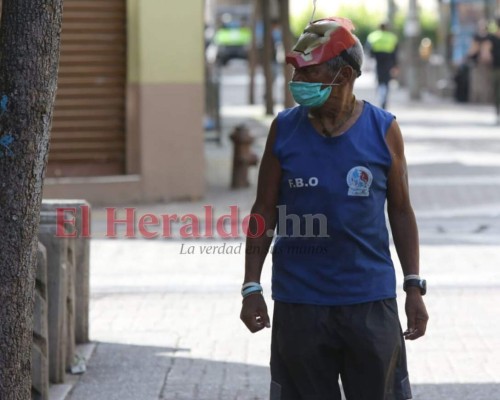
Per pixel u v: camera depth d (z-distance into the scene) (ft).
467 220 99.25
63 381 54.44
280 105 230.89
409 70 259.60
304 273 35.68
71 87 108.17
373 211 35.58
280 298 36.04
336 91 35.22
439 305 68.90
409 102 246.47
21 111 33.94
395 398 36.47
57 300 53.67
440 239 90.58
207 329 64.54
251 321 36.58
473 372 55.62
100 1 107.55
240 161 117.39
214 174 128.98
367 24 425.28
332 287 35.42
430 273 77.77
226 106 231.91
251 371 56.44
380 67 207.62
